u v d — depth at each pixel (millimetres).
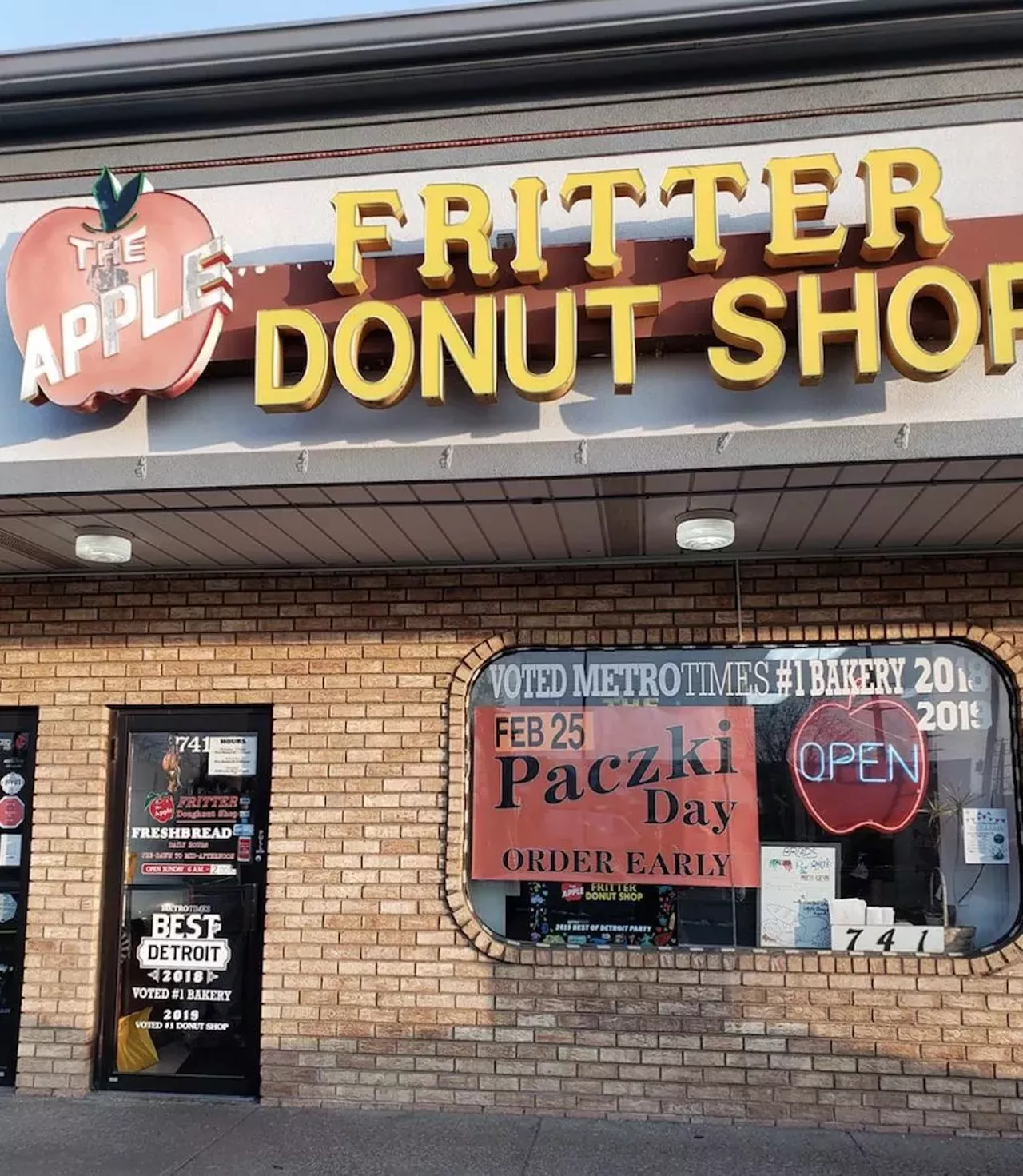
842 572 6461
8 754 7188
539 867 6527
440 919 6484
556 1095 6227
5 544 6285
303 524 5852
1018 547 6238
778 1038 6090
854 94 5320
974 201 5148
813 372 4727
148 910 6875
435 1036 6383
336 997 6492
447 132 5586
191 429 5359
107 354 5289
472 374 4941
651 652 6637
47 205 5887
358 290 5191
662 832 6469
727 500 5426
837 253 4828
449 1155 5602
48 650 7078
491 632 6707
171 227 5348
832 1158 5543
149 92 5719
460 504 5500
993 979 5977
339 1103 6395
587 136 5480
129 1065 6734
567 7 5426
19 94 5816
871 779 6359
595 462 5027
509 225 5480
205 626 6965
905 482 5125
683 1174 5328
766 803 6418
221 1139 5859
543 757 6625
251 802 6902
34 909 6836
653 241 5066
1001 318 4629
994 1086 5891
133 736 7059
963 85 5250
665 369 5082
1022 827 6133
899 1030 6004
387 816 6621
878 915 6227
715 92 5426
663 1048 6172
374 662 6781
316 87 5629
